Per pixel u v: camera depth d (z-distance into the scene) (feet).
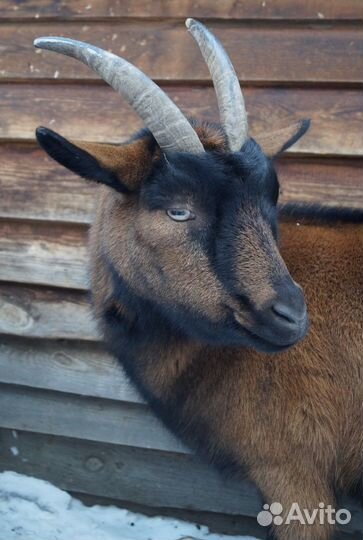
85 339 6.65
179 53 6.28
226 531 6.68
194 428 5.66
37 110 6.51
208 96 6.26
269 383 5.43
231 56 6.22
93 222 5.63
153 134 4.97
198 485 6.68
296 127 5.41
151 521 6.67
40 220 6.59
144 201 5.01
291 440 5.47
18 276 6.73
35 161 6.57
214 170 4.87
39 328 6.75
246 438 5.52
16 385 6.97
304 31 6.12
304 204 5.79
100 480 6.90
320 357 5.45
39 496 6.78
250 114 6.23
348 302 5.48
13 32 6.54
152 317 5.36
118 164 4.99
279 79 6.15
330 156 6.16
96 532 6.49
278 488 5.55
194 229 4.91
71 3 6.43
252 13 6.17
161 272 5.05
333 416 5.48
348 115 6.08
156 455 6.75
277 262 4.85
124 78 4.96
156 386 5.62
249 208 4.88
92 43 6.42
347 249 5.54
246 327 4.91
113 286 5.42
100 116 6.41
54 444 6.98
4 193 6.63
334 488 5.65
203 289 4.94
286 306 4.78
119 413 6.75
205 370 5.49
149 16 6.32
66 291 6.68
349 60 6.05
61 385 6.81
